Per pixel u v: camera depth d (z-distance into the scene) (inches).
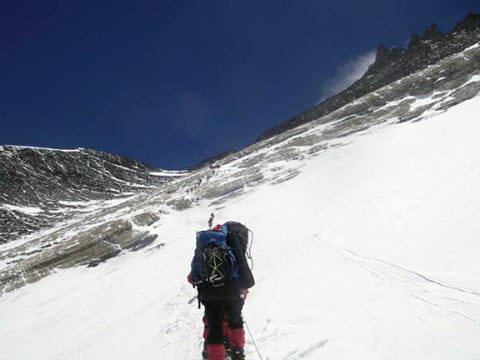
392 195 703.1
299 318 245.3
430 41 3693.4
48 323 975.0
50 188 4677.7
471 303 199.9
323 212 844.6
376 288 262.5
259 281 392.5
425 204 559.5
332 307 248.2
